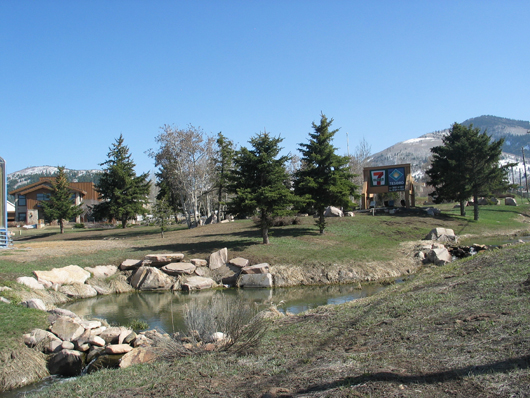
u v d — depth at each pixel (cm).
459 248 2881
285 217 3906
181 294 2128
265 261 2478
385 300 1228
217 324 996
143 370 844
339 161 3272
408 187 5209
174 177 5178
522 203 7112
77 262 2417
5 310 1380
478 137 4622
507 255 1539
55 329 1252
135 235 4619
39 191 7594
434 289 1223
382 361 650
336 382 583
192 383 703
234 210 2789
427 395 494
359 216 4553
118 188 5647
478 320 783
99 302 1980
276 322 1212
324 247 2844
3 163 2755
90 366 1065
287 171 6606
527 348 589
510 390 477
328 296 1925
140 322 1506
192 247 2859
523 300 861
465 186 4572
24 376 1037
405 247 3069
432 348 678
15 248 2862
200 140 4956
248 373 725
